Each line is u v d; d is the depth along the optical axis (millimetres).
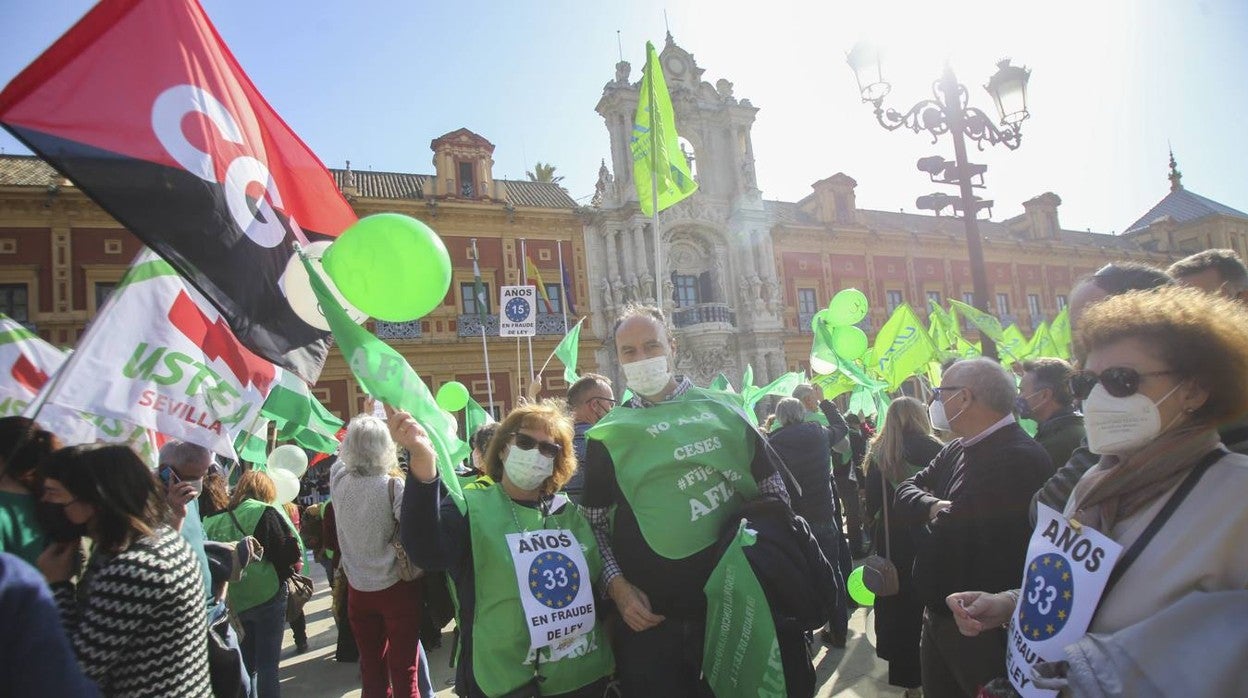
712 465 2582
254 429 4859
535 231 24031
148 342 3143
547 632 2527
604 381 4684
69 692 1395
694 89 27031
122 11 2307
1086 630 1584
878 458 4246
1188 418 1601
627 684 2566
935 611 2799
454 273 22797
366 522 3947
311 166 2967
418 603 4105
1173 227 39750
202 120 2475
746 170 26875
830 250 28734
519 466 2715
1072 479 2035
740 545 2402
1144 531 1549
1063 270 34625
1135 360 1610
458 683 2752
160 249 2258
